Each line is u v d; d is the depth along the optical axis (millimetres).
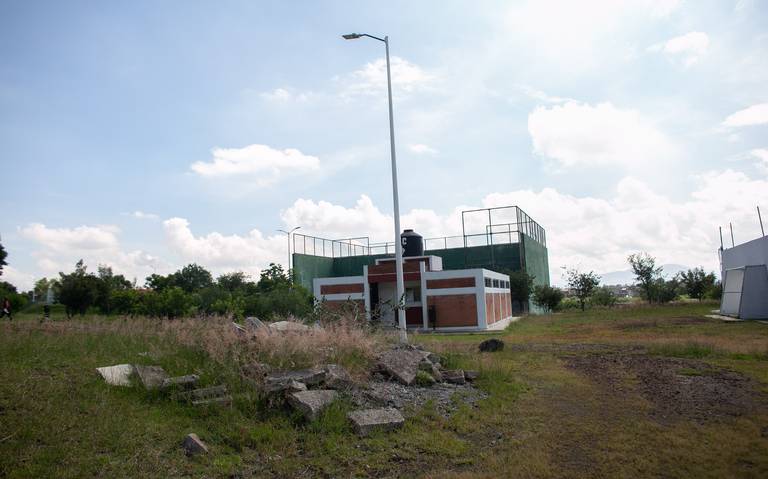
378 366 10250
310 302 33062
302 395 7320
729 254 38281
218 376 8180
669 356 14688
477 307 31922
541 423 7555
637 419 7691
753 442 6477
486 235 52375
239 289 40375
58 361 8625
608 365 13172
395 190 18797
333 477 5488
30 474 4750
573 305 57469
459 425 7348
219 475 5332
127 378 7848
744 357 13820
